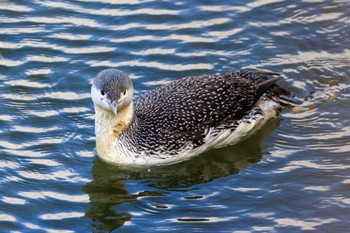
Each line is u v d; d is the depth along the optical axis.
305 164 14.75
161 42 18.08
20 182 14.32
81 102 16.44
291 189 14.05
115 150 14.62
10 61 17.48
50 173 14.59
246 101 15.34
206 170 14.73
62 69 17.28
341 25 18.64
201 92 15.08
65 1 19.34
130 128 14.59
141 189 14.23
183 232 13.02
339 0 19.47
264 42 18.14
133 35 18.28
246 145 15.44
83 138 15.50
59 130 15.68
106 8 19.12
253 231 13.02
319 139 15.45
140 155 14.55
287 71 17.33
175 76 17.09
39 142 15.36
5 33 18.27
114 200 13.92
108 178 14.53
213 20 18.81
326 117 16.06
